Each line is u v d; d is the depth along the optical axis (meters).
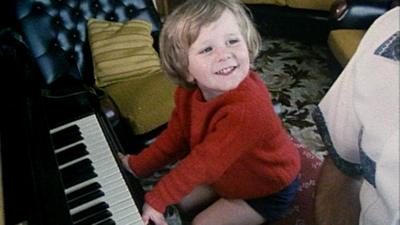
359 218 0.66
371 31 0.59
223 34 0.84
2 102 0.93
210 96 0.92
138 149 1.54
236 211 1.03
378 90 0.52
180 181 0.90
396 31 0.54
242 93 0.86
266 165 0.94
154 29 2.00
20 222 0.70
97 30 1.82
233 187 1.00
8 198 0.73
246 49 0.88
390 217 0.53
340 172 0.71
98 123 1.10
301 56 2.71
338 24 2.24
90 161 0.97
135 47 1.81
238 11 0.88
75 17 1.82
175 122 1.09
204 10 0.83
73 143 1.02
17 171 0.78
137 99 1.62
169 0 3.03
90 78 1.86
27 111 0.93
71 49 1.82
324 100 0.71
